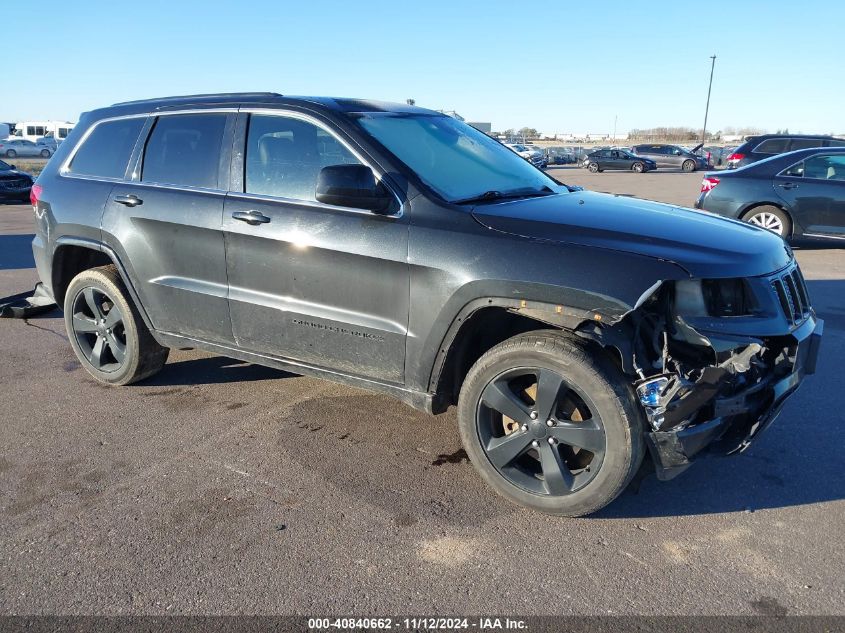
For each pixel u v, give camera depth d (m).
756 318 2.96
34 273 9.11
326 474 3.55
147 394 4.64
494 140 4.62
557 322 3.04
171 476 3.53
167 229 4.11
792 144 13.56
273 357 3.94
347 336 3.56
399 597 2.63
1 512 3.21
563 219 3.20
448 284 3.17
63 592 2.65
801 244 10.92
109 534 3.03
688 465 2.95
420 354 3.35
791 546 2.93
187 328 4.22
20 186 19.56
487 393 3.20
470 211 3.28
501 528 3.08
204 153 4.09
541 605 2.58
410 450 3.82
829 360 5.20
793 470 3.58
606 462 2.94
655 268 2.84
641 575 2.75
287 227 3.64
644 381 2.87
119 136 4.54
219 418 4.24
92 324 4.73
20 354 5.52
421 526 3.09
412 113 4.18
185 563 2.83
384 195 3.37
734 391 2.96
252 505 3.26
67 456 3.75
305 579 2.73
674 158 40.25
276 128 3.85
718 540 2.98
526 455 3.29
